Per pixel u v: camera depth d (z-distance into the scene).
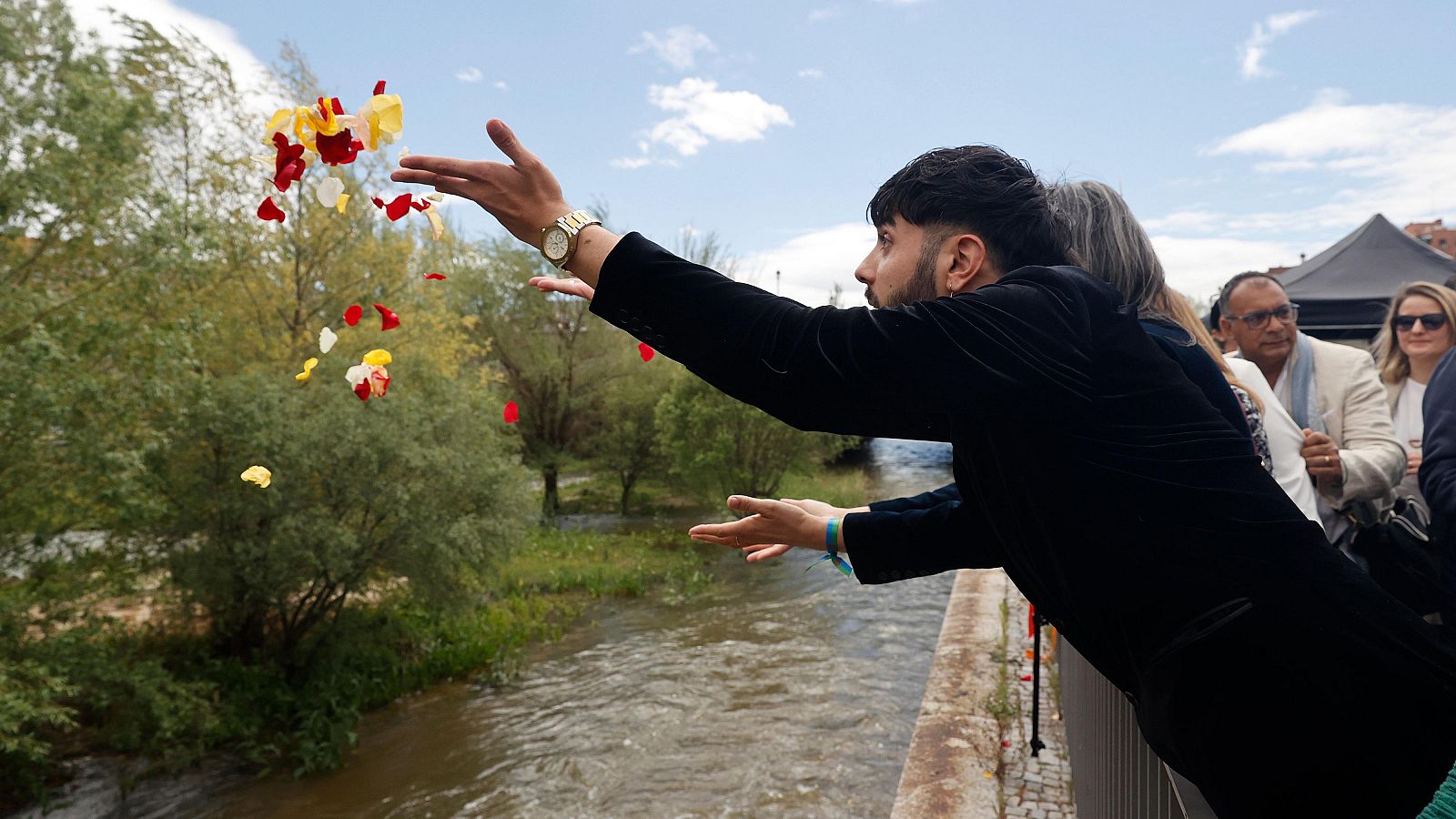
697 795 6.70
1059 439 1.00
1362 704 0.92
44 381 6.47
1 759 6.98
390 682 9.31
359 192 11.74
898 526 1.66
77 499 7.19
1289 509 0.98
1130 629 1.03
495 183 1.03
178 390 7.57
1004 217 1.13
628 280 0.99
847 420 1.00
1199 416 1.02
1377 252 5.58
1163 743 1.07
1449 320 3.21
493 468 10.17
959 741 5.15
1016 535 1.11
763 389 0.97
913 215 1.16
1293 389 3.18
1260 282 3.21
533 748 7.78
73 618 7.36
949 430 1.13
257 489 8.23
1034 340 0.95
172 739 7.68
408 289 12.35
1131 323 1.06
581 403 21.70
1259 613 0.95
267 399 8.36
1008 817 4.25
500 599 12.65
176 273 7.64
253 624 9.30
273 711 8.47
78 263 7.27
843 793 6.61
